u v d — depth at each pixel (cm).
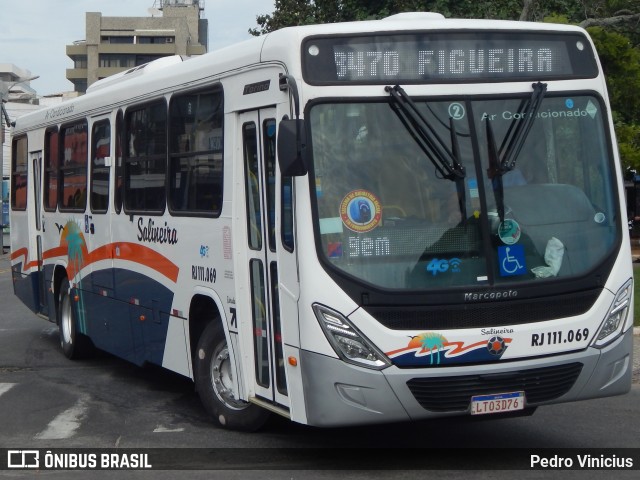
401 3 2400
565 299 699
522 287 687
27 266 1450
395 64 701
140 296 1020
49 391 1079
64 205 1284
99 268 1144
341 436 839
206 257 858
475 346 672
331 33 695
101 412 966
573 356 699
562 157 722
